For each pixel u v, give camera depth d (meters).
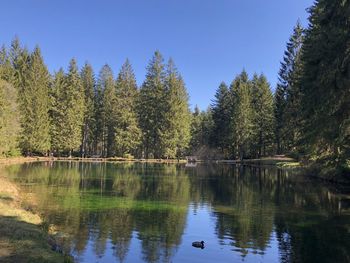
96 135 83.25
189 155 89.69
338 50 23.19
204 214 18.14
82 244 12.91
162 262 11.40
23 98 64.56
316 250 12.38
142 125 80.94
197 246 12.84
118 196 23.47
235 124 79.31
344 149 28.08
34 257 10.00
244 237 14.05
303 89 31.88
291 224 15.95
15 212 15.39
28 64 70.88
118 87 81.06
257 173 42.84
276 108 70.31
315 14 36.66
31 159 62.34
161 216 17.66
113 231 14.73
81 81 80.00
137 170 46.34
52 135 72.31
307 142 31.83
